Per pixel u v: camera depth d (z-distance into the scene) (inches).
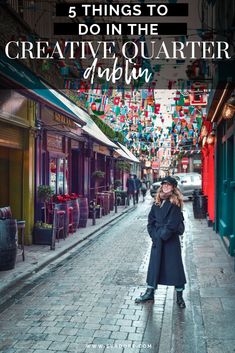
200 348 177.5
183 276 238.7
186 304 242.7
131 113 648.4
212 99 374.0
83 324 213.5
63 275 317.7
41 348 184.9
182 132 805.9
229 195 421.1
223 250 401.1
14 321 219.5
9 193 441.7
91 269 337.4
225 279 289.3
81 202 587.8
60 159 572.4
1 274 311.4
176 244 240.1
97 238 508.1
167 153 1574.8
